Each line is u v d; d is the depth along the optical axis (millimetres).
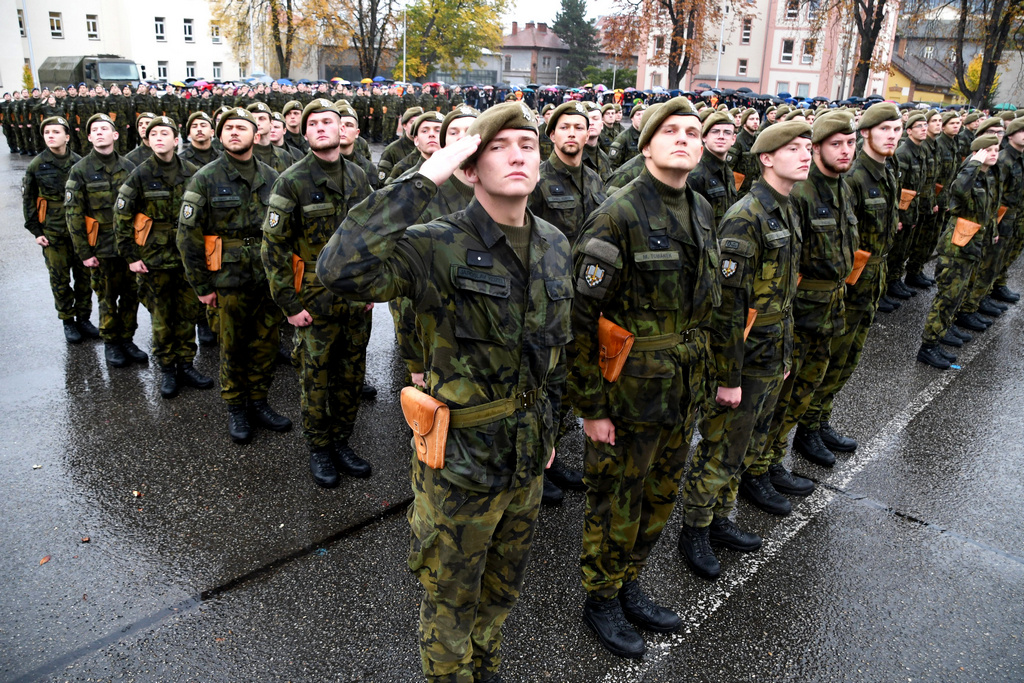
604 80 56562
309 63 48812
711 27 48094
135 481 3943
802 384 3908
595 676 2689
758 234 3092
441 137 2875
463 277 2014
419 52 45375
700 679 2689
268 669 2654
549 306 2166
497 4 45531
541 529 3688
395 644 2803
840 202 3686
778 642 2900
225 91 21938
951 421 5066
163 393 5035
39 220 5750
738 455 3297
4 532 3426
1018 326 7324
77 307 6168
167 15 42500
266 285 4398
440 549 2168
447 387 2084
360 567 3271
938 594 3230
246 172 4387
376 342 6434
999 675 2750
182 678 2592
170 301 5008
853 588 3260
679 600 3156
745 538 3541
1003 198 6527
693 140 2502
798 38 47375
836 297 3760
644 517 2934
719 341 2984
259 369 4531
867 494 4102
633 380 2604
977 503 4016
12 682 2537
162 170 4828
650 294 2568
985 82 22938
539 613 3033
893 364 6148
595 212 2648
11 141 19641
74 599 2988
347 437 4164
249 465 4168
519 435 2139
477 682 2539
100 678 2574
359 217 1887
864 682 2699
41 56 40062
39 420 4625
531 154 1983
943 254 5910
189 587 3094
